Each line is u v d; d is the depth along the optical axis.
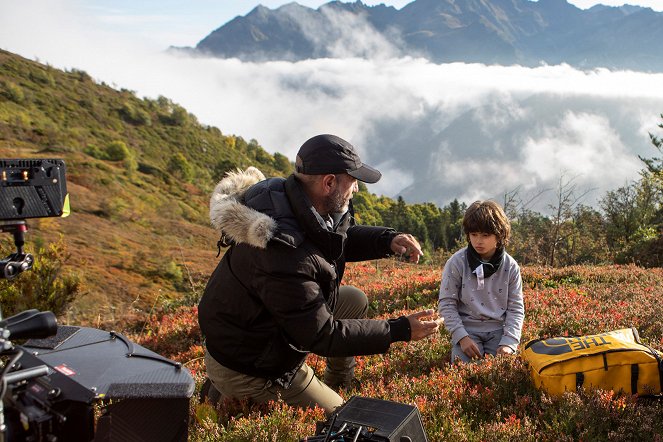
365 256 4.32
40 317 2.12
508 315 5.05
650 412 3.39
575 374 3.78
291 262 3.24
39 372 2.08
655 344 4.84
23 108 131.12
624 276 9.53
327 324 3.30
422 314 3.47
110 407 2.28
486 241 4.88
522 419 3.57
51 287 8.36
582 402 3.51
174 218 83.19
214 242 71.69
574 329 5.85
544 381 3.87
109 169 101.56
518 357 4.44
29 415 1.97
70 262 43.94
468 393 4.02
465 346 4.89
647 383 3.70
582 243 19.80
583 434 3.20
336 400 4.02
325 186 3.37
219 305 3.58
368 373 5.02
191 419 3.96
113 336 2.67
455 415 3.62
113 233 60.91
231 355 3.64
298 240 3.27
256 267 3.30
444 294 5.19
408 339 3.45
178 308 11.16
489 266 4.99
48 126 120.62
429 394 4.08
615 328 5.69
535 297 7.44
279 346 3.59
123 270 45.66
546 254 18.67
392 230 4.30
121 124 163.00
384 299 9.12
